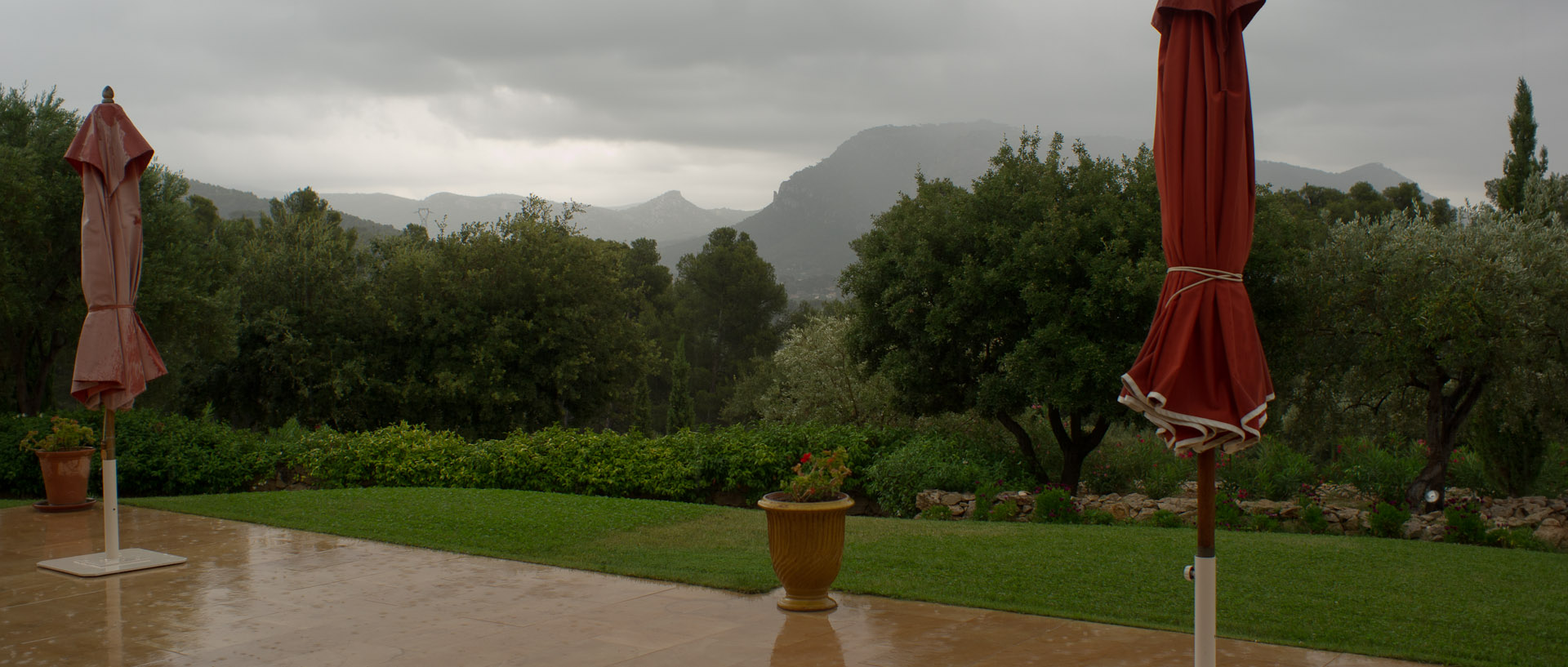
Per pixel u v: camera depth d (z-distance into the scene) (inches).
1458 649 224.4
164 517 433.1
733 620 250.2
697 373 2507.4
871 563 333.7
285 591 283.1
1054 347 520.1
